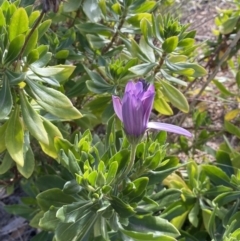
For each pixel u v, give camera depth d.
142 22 0.30
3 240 0.38
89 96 0.36
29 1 0.30
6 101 0.22
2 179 0.33
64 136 0.31
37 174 0.32
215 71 0.40
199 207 0.31
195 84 0.47
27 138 0.25
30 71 0.24
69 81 0.32
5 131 0.24
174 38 0.29
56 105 0.23
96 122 0.33
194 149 0.40
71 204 0.22
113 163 0.21
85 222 0.22
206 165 0.31
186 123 0.45
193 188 0.31
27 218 0.32
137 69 0.30
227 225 0.26
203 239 0.30
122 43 0.37
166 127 0.20
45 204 0.24
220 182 0.31
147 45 0.32
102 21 0.36
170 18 0.32
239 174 0.30
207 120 0.43
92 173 0.21
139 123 0.20
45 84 0.30
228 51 0.38
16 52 0.22
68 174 0.27
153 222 0.24
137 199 0.23
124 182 0.22
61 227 0.22
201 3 0.55
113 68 0.30
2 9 0.23
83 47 0.35
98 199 0.22
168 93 0.31
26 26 0.22
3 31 0.22
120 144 0.25
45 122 0.25
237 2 0.41
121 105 0.20
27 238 0.38
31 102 0.27
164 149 0.24
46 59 0.24
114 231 0.23
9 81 0.22
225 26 0.40
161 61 0.31
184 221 0.32
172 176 0.33
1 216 0.39
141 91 0.20
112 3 0.33
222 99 0.42
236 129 0.37
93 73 0.30
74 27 0.35
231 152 0.37
